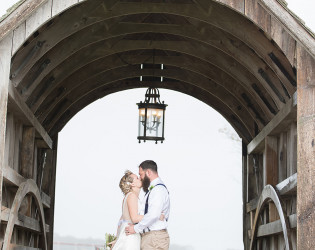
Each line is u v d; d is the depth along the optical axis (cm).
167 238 689
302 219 607
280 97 805
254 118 990
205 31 859
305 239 604
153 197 678
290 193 782
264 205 913
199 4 773
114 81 1080
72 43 821
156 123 954
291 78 735
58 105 1054
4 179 716
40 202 902
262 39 742
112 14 776
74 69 902
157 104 957
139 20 902
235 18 761
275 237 903
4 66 615
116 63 1015
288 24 605
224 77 1003
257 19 638
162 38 977
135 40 932
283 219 754
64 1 630
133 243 676
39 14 625
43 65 791
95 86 1072
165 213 694
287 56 634
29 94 802
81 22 761
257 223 956
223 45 852
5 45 618
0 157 613
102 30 846
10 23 594
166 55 1041
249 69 835
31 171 863
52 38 737
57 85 945
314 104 619
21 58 717
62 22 740
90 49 912
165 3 784
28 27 623
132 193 696
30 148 866
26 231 912
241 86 987
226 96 1074
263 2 612
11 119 777
